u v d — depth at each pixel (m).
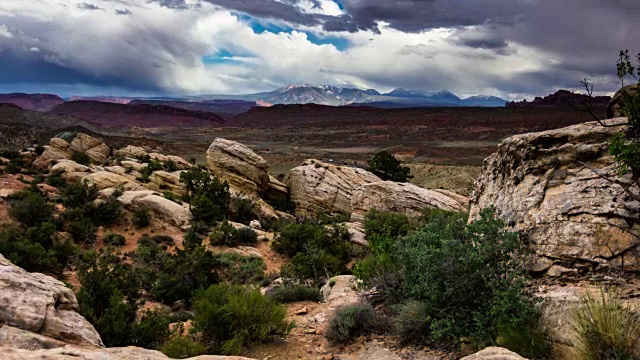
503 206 9.44
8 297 5.37
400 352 7.02
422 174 97.56
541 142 9.09
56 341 5.09
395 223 36.41
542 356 5.48
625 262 6.62
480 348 6.25
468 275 6.98
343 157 156.00
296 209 62.69
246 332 8.11
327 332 8.09
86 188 45.53
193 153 163.12
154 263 30.78
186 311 19.19
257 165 62.06
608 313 4.82
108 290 11.73
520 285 6.43
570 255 7.13
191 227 41.03
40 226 35.00
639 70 6.43
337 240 33.81
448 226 8.23
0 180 47.44
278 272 29.02
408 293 8.15
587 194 7.64
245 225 46.53
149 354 4.06
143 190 50.47
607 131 8.32
